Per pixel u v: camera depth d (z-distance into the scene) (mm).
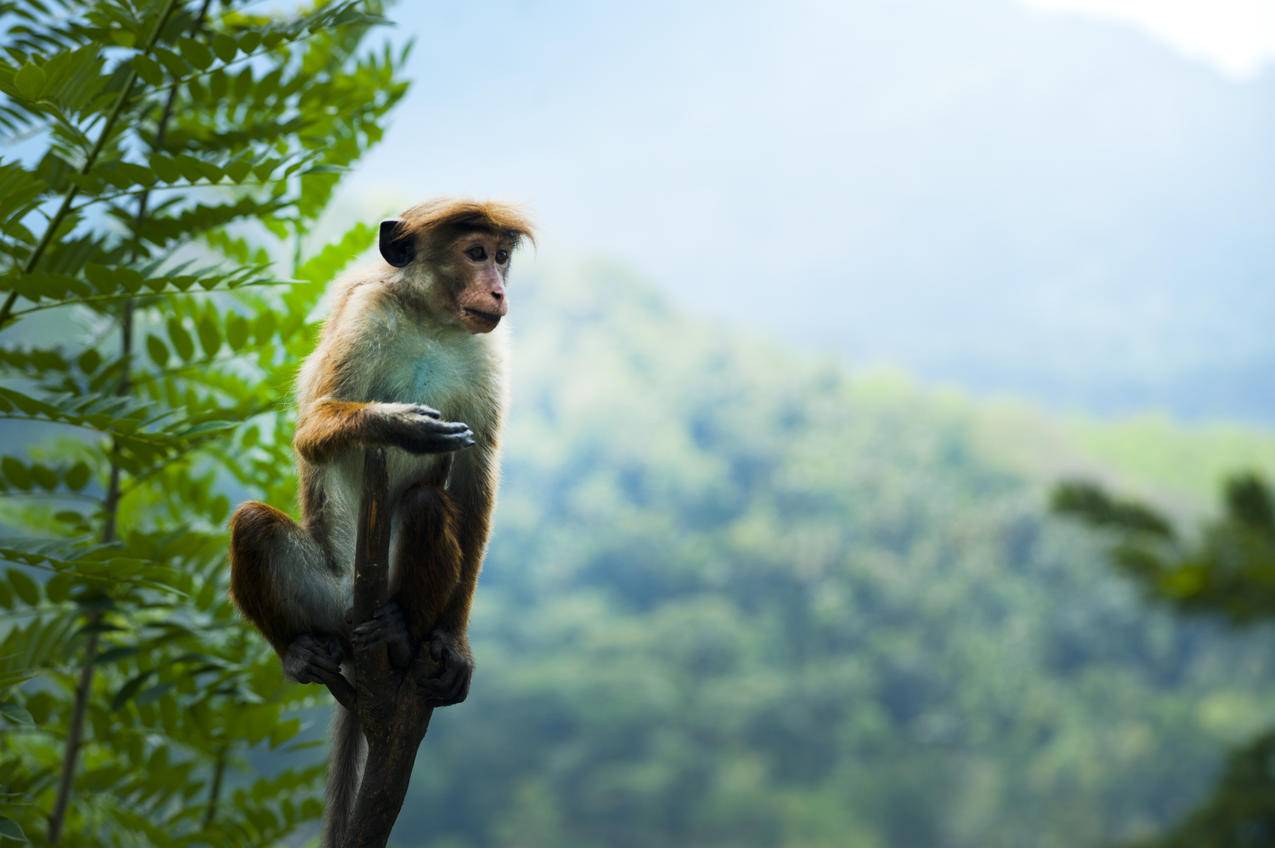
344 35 5973
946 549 156500
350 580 5062
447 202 5492
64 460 5934
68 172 4660
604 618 150375
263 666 5477
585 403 184625
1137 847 9422
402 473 5316
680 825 116062
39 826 5602
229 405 6062
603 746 122938
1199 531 8336
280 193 5242
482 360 5453
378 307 5293
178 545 5414
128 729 5441
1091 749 120312
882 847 114500
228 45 4527
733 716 128125
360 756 4863
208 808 5707
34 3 5129
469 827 114125
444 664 4676
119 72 4703
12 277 4262
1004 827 115062
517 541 164000
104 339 5680
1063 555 150500
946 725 129500
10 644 5090
